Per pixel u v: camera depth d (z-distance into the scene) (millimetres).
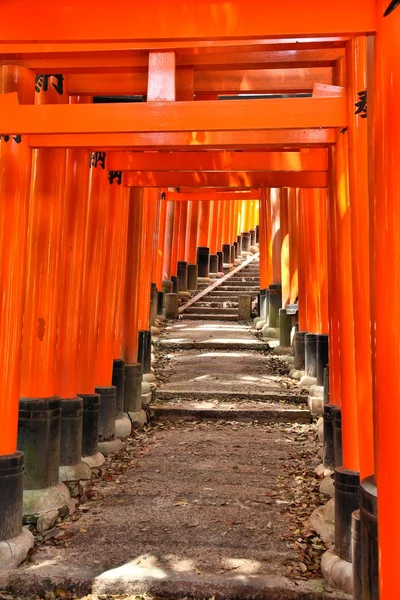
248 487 6141
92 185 6973
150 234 10852
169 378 10742
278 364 11805
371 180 3014
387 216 2568
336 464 5598
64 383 6270
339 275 4766
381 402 2604
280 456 7199
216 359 12227
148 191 10828
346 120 3967
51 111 3838
